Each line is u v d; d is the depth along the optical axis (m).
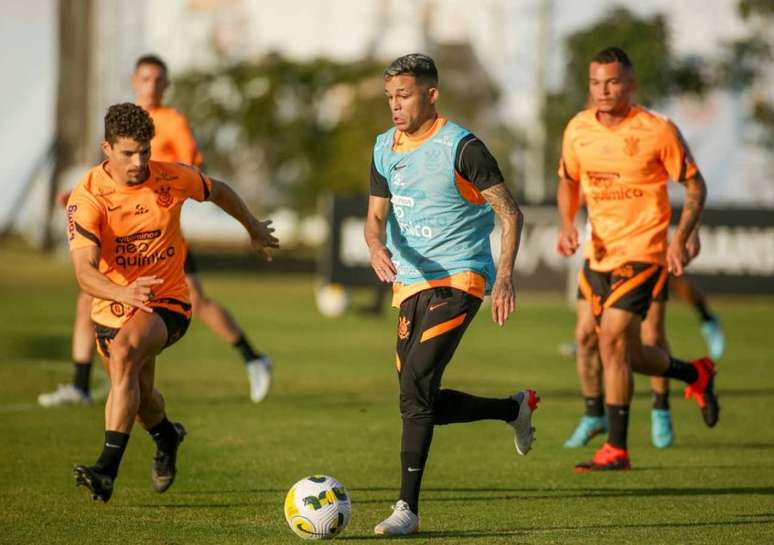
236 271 108.81
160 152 34.94
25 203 124.75
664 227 28.23
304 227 114.38
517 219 21.08
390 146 22.02
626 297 27.80
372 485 25.30
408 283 21.91
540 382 43.41
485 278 21.91
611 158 28.05
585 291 29.19
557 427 33.84
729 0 98.12
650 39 92.50
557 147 94.81
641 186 28.05
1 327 58.81
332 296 69.12
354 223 69.50
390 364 48.16
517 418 22.98
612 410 27.55
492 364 48.81
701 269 66.31
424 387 21.20
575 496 24.27
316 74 107.62
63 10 121.38
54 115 123.25
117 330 22.53
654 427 31.02
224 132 108.56
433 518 22.02
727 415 36.56
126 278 22.38
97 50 113.88
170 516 21.98
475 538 20.25
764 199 101.56
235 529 20.89
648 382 44.84
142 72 34.84
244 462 27.78
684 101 99.94
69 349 50.59
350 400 38.44
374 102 106.88
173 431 23.70
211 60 110.88
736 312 75.81
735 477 26.47
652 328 30.39
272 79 107.00
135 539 20.09
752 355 52.84
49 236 122.88
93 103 114.12
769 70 98.38
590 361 30.48
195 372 45.00
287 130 107.31
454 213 21.64
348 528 21.06
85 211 21.72
